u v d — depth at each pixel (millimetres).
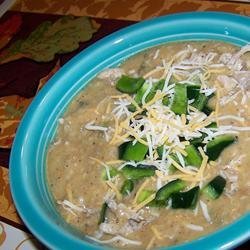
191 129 287
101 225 277
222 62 320
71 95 345
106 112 327
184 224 266
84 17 446
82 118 332
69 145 324
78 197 298
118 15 432
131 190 286
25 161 303
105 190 293
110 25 427
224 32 328
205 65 323
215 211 265
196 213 268
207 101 305
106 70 350
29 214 268
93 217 287
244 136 285
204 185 273
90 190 297
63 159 319
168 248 225
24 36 460
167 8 417
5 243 329
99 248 238
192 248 219
